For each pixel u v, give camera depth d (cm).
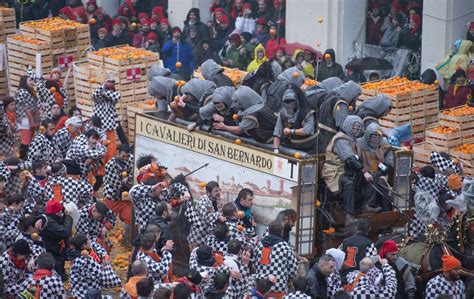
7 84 5656
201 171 3916
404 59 5578
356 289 3259
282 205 3647
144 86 5088
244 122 3778
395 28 5678
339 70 5381
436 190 3834
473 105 4962
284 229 3509
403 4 5734
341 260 3316
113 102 4697
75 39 5453
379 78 5381
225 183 3834
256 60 5488
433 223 3534
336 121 3697
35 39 5456
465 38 5478
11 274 3384
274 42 5638
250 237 3675
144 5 6494
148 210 3791
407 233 3681
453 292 3331
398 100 4612
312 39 5856
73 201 3956
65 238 3556
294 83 3812
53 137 4406
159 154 4072
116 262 4022
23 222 3534
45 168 3984
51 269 3275
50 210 3547
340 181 3622
